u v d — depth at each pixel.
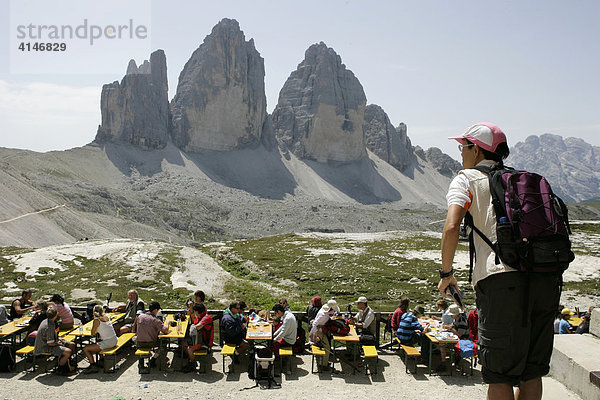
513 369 4.49
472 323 15.62
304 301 39.47
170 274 46.03
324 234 96.19
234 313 15.42
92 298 35.06
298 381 13.80
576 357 9.08
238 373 14.40
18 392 12.63
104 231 137.00
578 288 48.72
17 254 54.41
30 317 17.03
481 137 5.04
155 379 13.79
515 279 4.36
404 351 15.86
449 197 4.71
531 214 4.36
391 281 52.59
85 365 15.09
